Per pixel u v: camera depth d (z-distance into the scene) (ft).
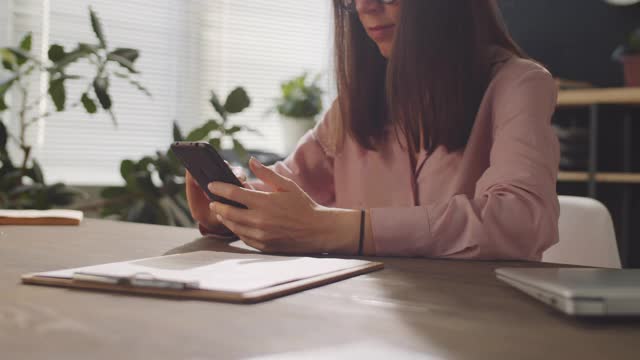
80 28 9.62
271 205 2.84
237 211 2.89
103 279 1.97
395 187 4.25
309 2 11.51
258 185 4.14
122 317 1.62
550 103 3.47
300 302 1.84
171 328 1.51
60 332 1.47
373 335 1.47
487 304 1.84
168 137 10.33
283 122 10.34
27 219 4.28
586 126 10.09
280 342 1.40
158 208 7.43
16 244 3.22
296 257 2.58
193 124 10.61
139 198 7.55
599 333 1.51
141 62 10.12
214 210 2.98
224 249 3.10
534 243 2.92
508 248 2.85
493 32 3.97
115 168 9.86
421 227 2.89
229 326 1.54
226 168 2.93
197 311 1.70
